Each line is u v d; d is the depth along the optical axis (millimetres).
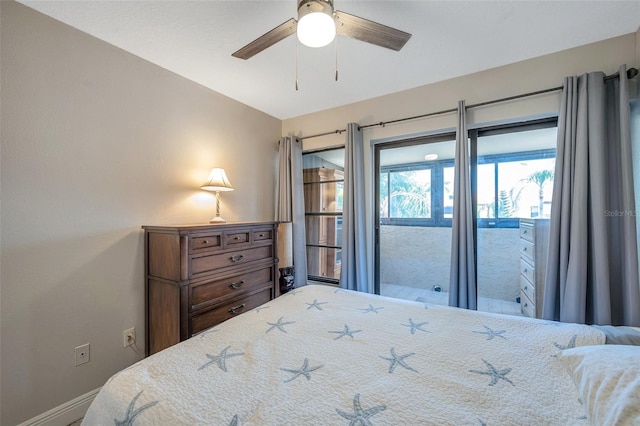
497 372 912
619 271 1717
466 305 2201
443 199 2600
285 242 2838
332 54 1974
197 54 1960
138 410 761
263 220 3076
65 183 1609
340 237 3172
